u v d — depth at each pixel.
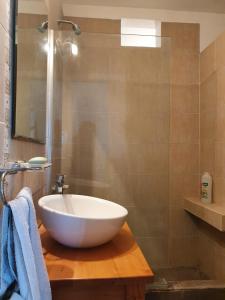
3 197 0.64
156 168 2.26
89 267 0.87
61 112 2.10
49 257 0.95
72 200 1.36
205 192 2.13
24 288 0.64
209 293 1.78
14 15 0.85
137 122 2.24
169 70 2.24
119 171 2.23
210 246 2.11
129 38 2.13
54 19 1.82
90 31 2.31
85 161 2.19
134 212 2.24
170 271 2.24
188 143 2.35
